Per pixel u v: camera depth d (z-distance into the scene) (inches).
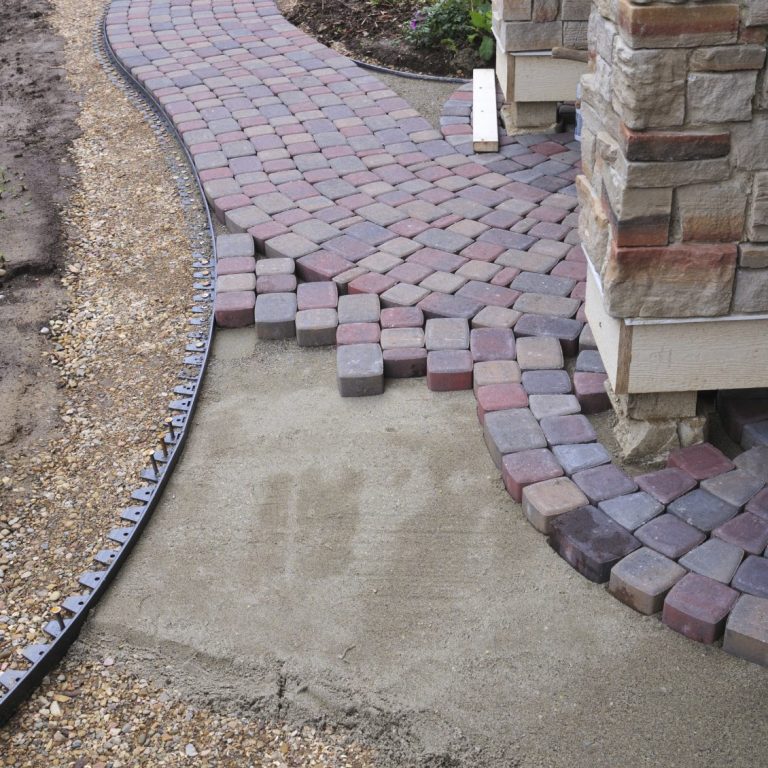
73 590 134.9
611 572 125.0
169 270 214.4
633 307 130.1
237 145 251.8
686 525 130.0
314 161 240.4
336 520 142.2
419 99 284.8
